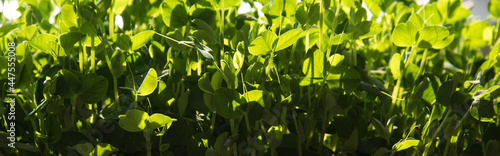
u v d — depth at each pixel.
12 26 0.44
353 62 0.53
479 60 0.60
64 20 0.40
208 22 0.49
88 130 0.41
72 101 0.41
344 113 0.42
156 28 0.60
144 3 0.61
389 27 0.64
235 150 0.41
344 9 0.52
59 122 0.42
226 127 0.43
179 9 0.47
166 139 0.41
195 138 0.41
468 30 0.77
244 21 0.54
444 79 0.56
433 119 0.43
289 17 0.47
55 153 0.44
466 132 0.49
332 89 0.43
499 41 0.61
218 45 0.45
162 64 0.48
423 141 0.43
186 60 0.45
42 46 0.41
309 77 0.43
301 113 0.44
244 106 0.38
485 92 0.39
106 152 0.40
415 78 0.52
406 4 0.72
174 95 0.45
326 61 0.41
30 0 0.60
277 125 0.41
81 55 0.43
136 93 0.40
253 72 0.41
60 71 0.39
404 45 0.45
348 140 0.44
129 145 0.41
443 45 0.46
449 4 0.64
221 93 0.37
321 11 0.42
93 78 0.40
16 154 0.44
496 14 0.65
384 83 0.62
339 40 0.45
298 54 0.44
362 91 0.48
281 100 0.42
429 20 0.51
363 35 0.47
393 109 0.48
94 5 0.40
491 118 0.42
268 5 0.46
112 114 0.41
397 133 0.48
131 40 0.43
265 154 0.43
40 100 0.43
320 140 0.45
